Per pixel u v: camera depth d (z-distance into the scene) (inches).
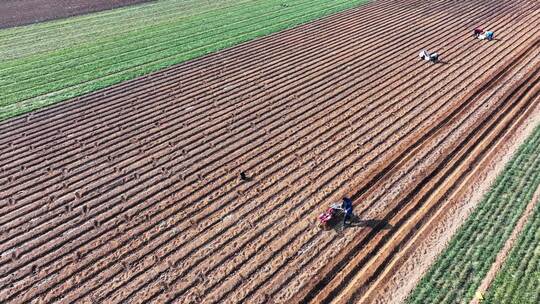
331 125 973.8
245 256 673.6
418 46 1336.1
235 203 775.1
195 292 625.0
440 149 884.6
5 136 972.6
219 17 1651.1
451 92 1076.5
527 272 613.3
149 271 657.0
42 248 698.8
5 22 1631.4
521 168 813.2
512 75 1145.4
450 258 648.4
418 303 591.2
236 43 1407.5
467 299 588.4
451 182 799.7
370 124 970.1
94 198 797.2
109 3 1827.0
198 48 1380.4
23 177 852.0
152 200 786.8
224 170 854.5
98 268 663.1
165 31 1524.4
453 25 1487.5
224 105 1066.7
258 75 1200.8
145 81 1189.1
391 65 1226.0
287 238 701.3
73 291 631.2
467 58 1243.8
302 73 1204.5
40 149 928.9
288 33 1480.1
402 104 1037.8
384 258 663.1
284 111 1033.5
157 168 866.8
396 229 714.8
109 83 1181.1
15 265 671.8
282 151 900.6
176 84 1168.2
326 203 764.0
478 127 948.6
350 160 863.7
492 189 770.2
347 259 667.4
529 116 980.6
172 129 981.8
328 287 626.5
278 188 804.0
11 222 749.9
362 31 1472.7
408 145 897.5
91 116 1039.0
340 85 1134.4
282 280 636.1
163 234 718.5
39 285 641.0
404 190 786.2
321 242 693.3
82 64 1295.5
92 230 730.2
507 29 1430.9
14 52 1382.9
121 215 757.9
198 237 710.5
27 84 1187.9
